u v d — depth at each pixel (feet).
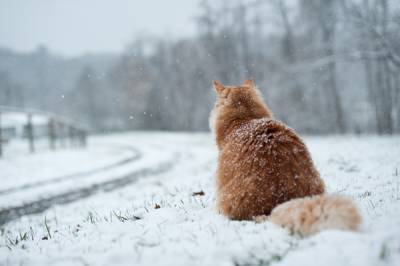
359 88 102.37
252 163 13.25
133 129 204.03
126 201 26.55
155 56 194.59
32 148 81.76
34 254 13.17
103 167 55.11
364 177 21.29
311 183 13.01
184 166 49.65
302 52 88.63
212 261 10.11
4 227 24.41
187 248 11.09
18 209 30.78
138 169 50.42
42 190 38.04
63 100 269.85
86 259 11.44
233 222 13.01
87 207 27.71
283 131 13.84
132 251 11.39
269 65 105.19
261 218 12.47
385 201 14.32
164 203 20.08
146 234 13.30
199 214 15.33
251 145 13.64
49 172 52.16
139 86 188.34
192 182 29.27
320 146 45.47
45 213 28.35
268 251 10.50
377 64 82.99
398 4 55.36
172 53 184.55
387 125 81.35
